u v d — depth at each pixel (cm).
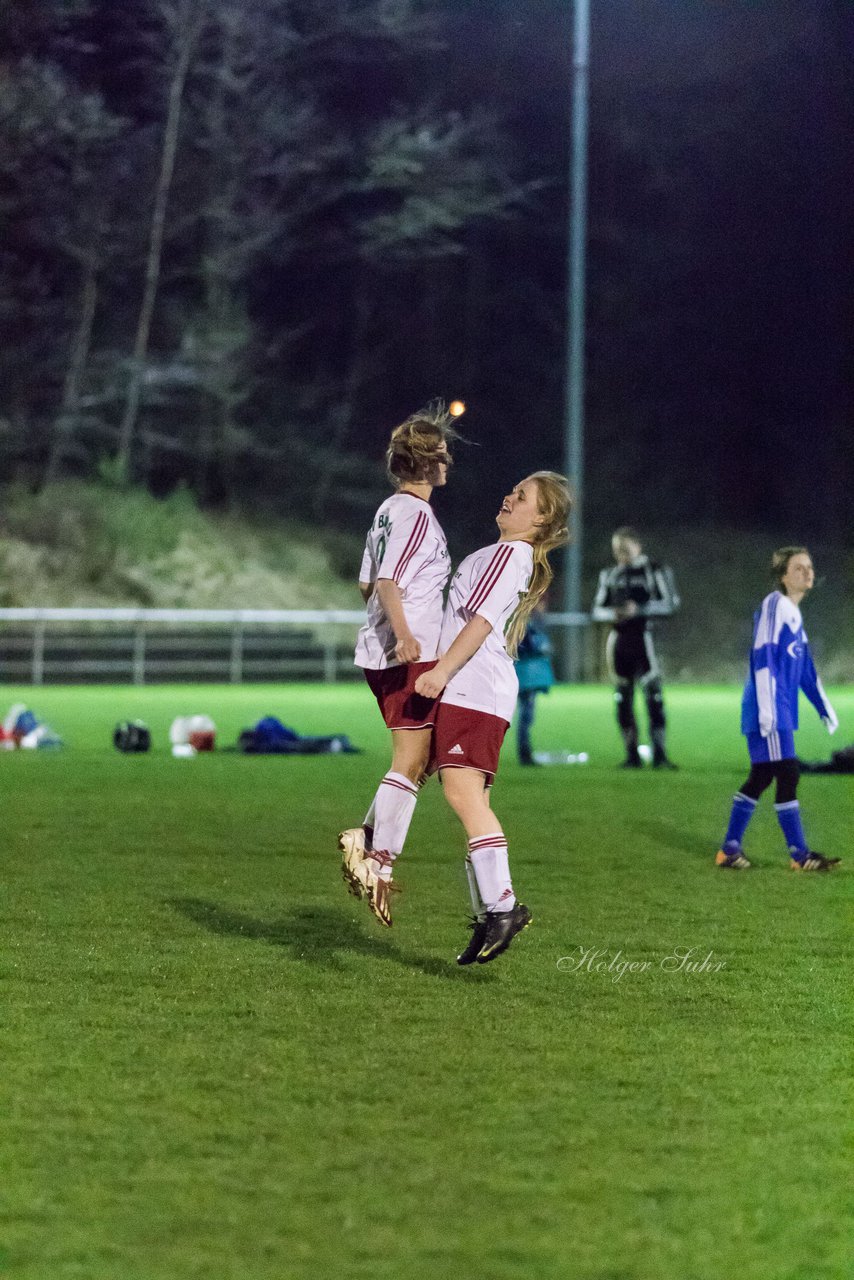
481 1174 1026
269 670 8875
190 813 2994
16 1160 1047
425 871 2316
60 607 9112
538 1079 1240
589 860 2456
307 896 2081
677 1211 968
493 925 1596
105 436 10744
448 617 1656
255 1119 1134
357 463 11250
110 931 1830
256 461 11081
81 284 10519
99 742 4762
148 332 10869
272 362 11219
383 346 11575
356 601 10019
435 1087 1216
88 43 10006
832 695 7981
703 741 4988
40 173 10038
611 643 4050
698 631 10131
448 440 1709
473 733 1608
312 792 3384
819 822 3008
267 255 10700
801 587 2369
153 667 8650
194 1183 1005
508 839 2686
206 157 10481
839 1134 1112
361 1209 965
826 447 11506
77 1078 1232
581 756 4316
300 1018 1427
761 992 1548
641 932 1855
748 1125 1130
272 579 9919
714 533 11106
